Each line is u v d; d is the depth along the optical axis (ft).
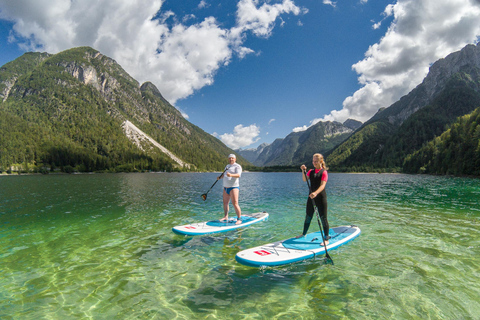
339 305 13.87
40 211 44.42
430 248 22.91
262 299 14.65
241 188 105.09
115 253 22.47
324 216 23.52
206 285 16.43
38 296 14.93
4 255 21.89
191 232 27.53
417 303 13.92
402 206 48.44
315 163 23.45
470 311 13.08
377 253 21.75
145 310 13.53
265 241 25.81
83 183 141.79
